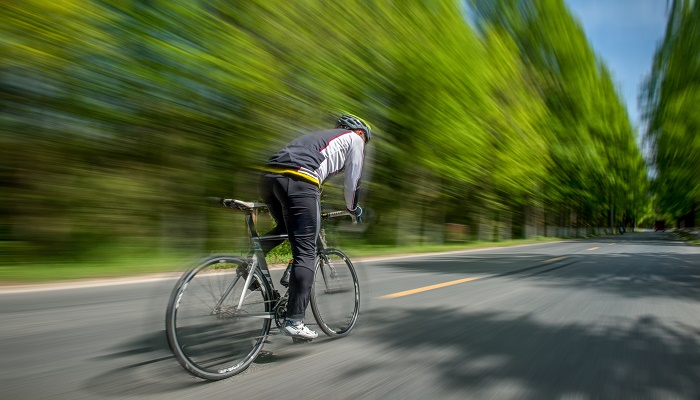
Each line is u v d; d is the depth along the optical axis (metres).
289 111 11.45
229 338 2.91
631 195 60.72
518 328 4.25
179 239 9.82
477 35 22.92
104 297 5.62
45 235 8.09
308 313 3.73
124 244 9.03
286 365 3.12
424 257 12.95
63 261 8.09
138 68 8.59
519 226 31.48
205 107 9.80
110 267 7.95
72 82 7.90
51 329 4.03
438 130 17.50
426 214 19.20
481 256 13.58
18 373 2.89
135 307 5.02
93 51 7.95
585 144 40.72
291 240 3.28
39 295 5.75
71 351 3.37
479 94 20.86
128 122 8.82
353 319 3.99
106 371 2.94
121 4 8.23
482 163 21.17
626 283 7.38
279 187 3.18
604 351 3.55
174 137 9.61
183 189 9.91
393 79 15.83
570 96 38.53
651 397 2.67
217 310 2.86
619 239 35.66
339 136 3.44
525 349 3.57
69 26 7.49
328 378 2.88
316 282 3.66
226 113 10.17
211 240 10.13
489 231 25.47
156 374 2.89
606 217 64.06
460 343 3.72
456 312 4.93
